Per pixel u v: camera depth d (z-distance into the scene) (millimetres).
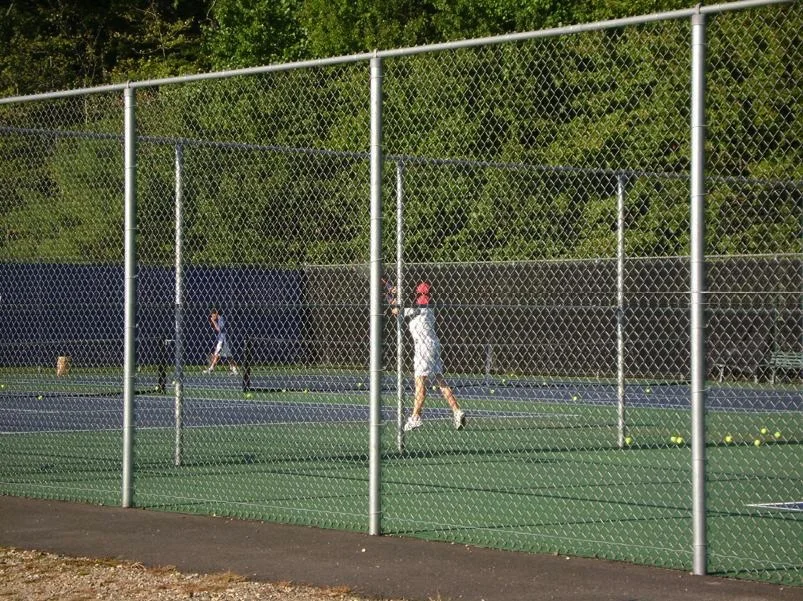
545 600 9422
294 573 10469
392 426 23516
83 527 12695
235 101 26281
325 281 26391
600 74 19250
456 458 18578
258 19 60750
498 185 22500
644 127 18953
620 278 19438
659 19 10438
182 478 16375
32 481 16047
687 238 20812
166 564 10891
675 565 10781
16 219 23953
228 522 12969
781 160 15375
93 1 65188
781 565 10648
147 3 67312
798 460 18438
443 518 13297
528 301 29750
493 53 21516
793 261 25625
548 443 20656
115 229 25453
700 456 10359
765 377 26016
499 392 30078
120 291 33281
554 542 11906
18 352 32312
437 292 29484
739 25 13750
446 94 22562
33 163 24188
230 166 26375
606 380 26734
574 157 21406
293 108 25766
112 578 10336
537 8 44188
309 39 57406
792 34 13227
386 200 24781
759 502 14453
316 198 25812
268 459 18469
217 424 24406
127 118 14078
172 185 26469
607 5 36844
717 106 14125
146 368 33594
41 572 10586
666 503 14367
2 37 62625
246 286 28125
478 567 10633
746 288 26734
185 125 26594
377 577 10289
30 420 25750
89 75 63594
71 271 32719
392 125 23672
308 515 13477
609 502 14406
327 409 27625
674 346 28500
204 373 36812
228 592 9805
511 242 22656
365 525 12852
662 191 21031
